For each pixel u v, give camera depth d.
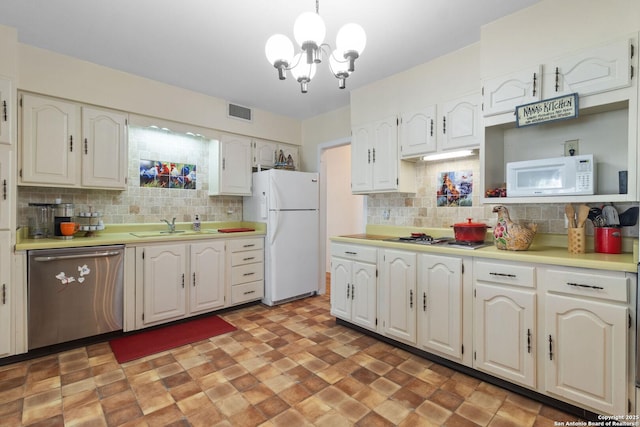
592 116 2.03
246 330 2.89
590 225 2.04
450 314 2.16
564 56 1.85
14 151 2.22
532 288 1.79
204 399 1.84
